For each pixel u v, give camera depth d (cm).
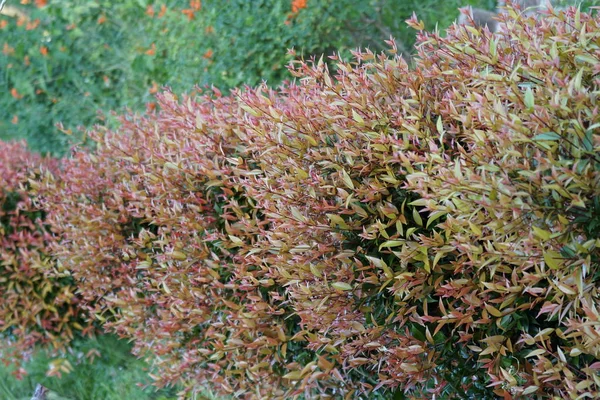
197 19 580
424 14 550
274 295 312
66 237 455
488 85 247
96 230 412
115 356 479
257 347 323
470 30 267
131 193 389
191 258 349
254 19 543
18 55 727
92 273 424
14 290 478
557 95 216
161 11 637
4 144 554
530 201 223
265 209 306
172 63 629
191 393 377
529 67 238
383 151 275
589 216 221
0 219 484
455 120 271
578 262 218
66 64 718
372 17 546
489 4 543
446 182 233
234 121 343
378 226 267
